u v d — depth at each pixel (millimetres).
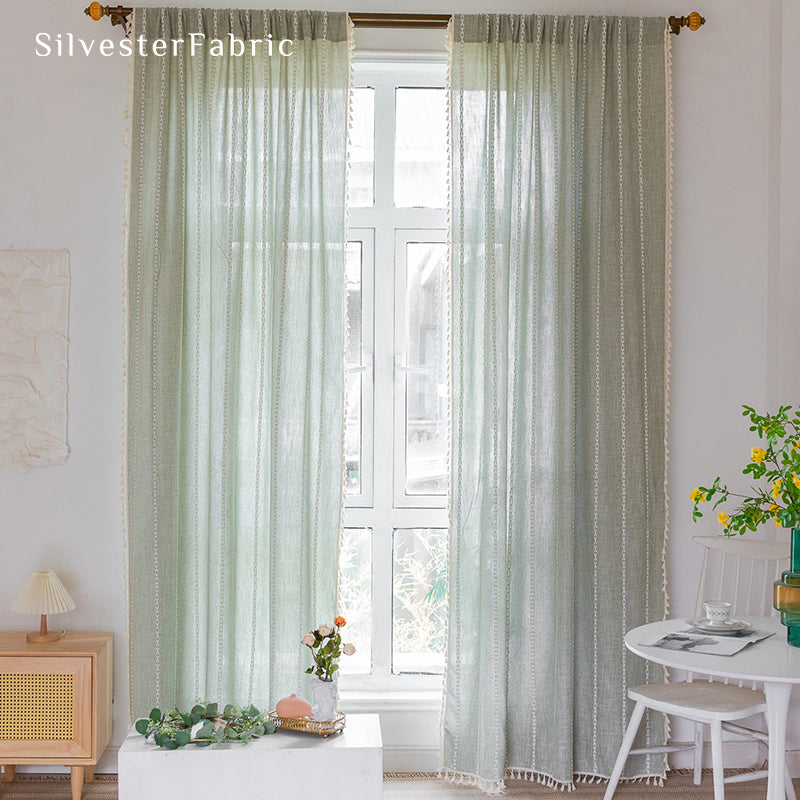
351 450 3336
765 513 2467
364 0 3207
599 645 3074
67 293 3141
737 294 3283
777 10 3238
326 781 2494
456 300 3078
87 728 2863
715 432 3273
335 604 3045
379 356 3330
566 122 3100
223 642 2998
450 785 3057
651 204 3129
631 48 3141
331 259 3072
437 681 3305
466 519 3078
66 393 3139
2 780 3072
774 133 3254
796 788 3086
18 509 3143
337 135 3080
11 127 3148
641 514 3082
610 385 3078
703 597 3018
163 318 3000
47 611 2908
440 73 3328
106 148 3162
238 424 3068
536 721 3066
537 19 3111
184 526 3041
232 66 3062
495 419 3029
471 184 3102
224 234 3057
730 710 2521
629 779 3096
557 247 3070
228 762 2473
